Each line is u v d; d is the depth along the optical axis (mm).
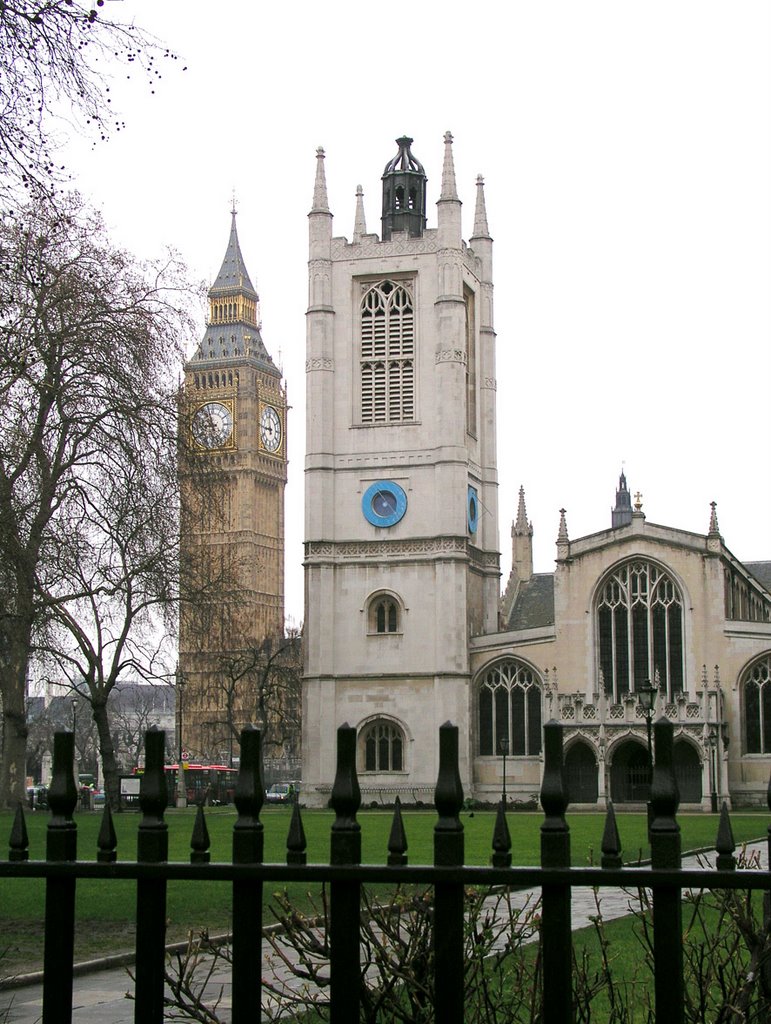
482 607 118500
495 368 124125
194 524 70688
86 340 58875
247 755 8297
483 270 125062
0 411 54625
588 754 105625
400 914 11258
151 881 8172
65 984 8227
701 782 100812
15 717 76625
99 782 175875
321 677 110750
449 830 7953
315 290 115875
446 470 111625
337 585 112562
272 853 45781
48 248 58125
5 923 29000
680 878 7551
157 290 67250
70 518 62125
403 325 115000
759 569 137875
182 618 75812
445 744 8102
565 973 7695
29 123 22703
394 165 119250
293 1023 15070
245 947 8039
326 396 114500
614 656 105688
